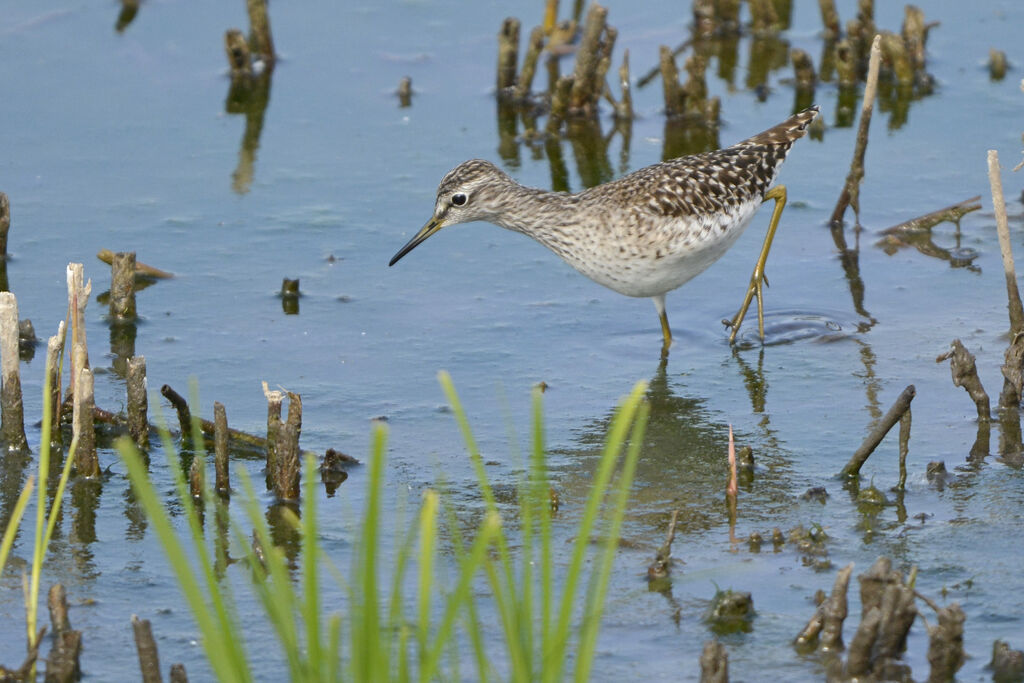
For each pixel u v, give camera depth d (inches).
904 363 519.8
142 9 889.5
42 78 800.3
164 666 341.7
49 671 332.2
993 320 549.3
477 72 824.3
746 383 514.0
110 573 387.2
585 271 549.3
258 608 367.9
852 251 620.4
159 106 777.6
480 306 584.7
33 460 453.7
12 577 384.8
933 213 637.3
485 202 560.7
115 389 508.4
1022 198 660.1
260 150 733.3
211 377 518.9
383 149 735.1
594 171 703.7
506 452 464.1
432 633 351.6
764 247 553.0
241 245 633.6
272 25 879.7
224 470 428.1
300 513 419.8
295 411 426.3
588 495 432.5
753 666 333.7
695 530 404.8
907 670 328.5
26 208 661.3
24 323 544.4
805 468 443.2
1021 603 357.4
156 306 577.9
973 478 427.5
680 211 527.2
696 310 582.2
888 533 396.5
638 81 816.3
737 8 861.2
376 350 543.8
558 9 872.9
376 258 625.3
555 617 356.5
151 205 669.3
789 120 581.3
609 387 514.9
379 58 839.7
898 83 794.8
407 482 442.6
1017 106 755.4
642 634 350.3
